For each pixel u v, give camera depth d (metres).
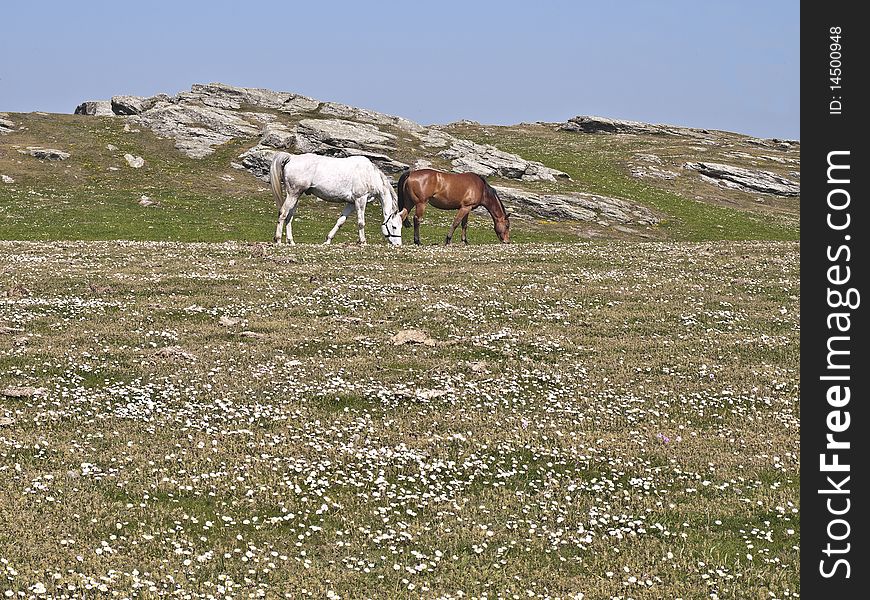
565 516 14.20
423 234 61.72
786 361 23.08
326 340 23.81
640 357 23.22
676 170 100.69
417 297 29.34
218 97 102.19
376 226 65.38
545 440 17.38
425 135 97.19
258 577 11.88
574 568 12.52
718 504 14.76
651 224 74.69
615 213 75.31
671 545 13.26
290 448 16.45
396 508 14.36
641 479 15.69
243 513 13.81
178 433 17.03
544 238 65.44
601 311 28.03
